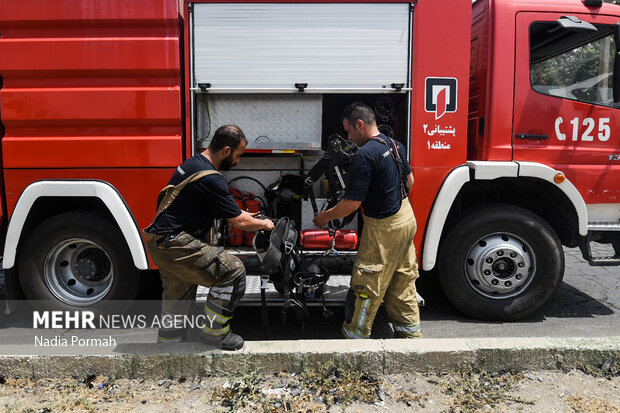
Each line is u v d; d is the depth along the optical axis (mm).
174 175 2771
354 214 3473
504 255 3643
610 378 2682
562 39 3607
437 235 3512
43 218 3709
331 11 3354
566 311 4027
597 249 6086
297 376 2721
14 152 3389
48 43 3289
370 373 2734
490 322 3781
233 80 3377
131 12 3264
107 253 3549
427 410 2441
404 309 3146
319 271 3211
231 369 2734
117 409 2461
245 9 3332
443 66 3420
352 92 3416
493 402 2479
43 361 2707
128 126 3408
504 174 3477
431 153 3482
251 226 2826
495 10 3512
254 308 4152
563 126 3604
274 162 3746
